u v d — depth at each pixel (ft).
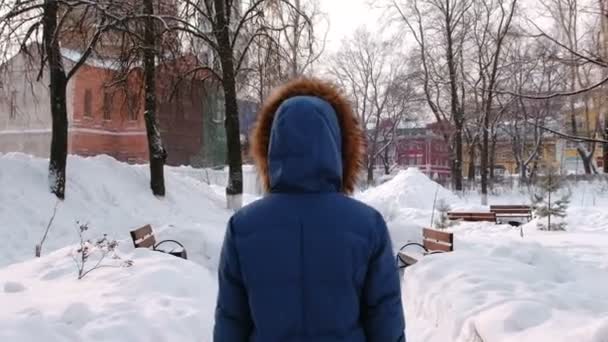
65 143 47.55
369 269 7.09
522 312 14.66
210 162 124.06
